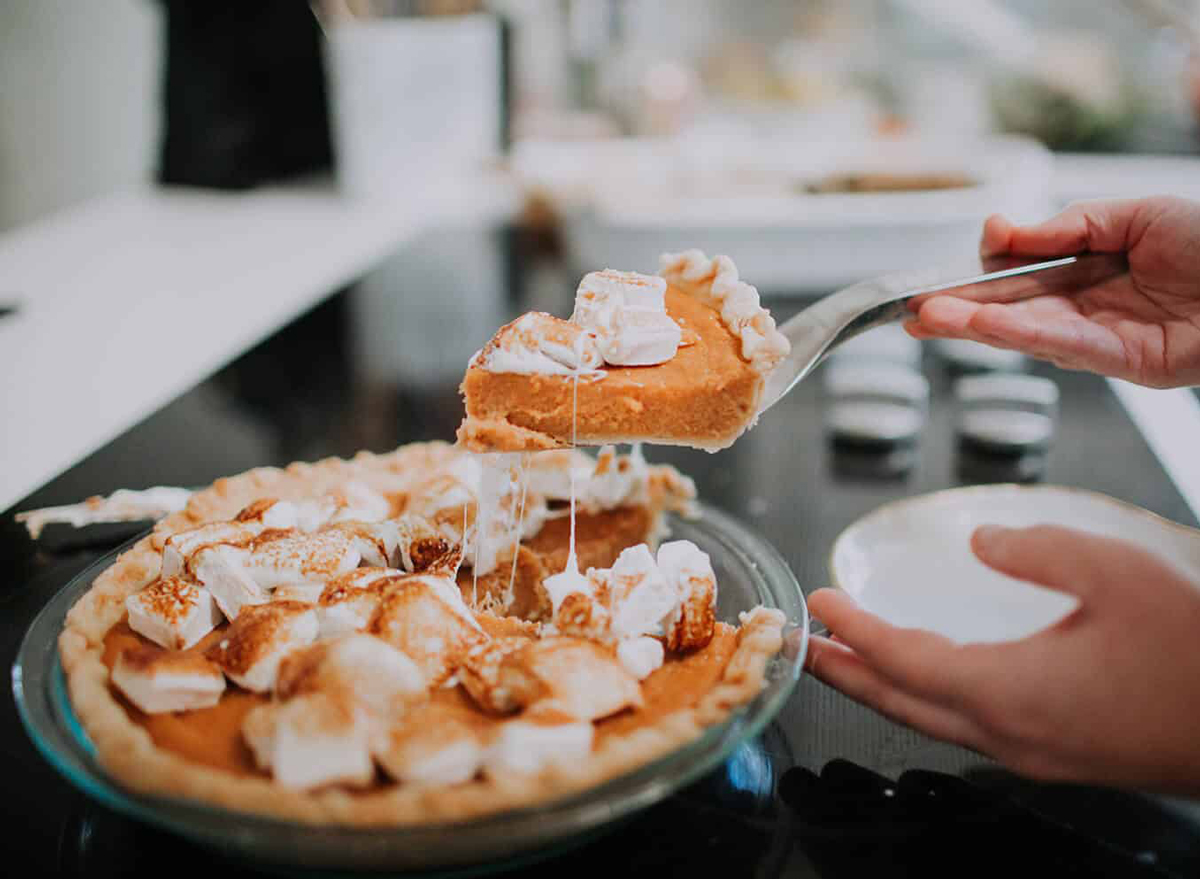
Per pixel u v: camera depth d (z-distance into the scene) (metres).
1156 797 0.37
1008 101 1.15
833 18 1.14
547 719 0.34
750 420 0.43
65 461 0.58
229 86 1.09
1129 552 0.35
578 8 1.13
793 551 0.50
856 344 0.72
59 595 0.42
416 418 0.63
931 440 0.61
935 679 0.36
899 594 0.45
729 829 0.36
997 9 1.12
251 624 0.38
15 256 0.91
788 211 0.86
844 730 0.40
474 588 0.45
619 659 0.38
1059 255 0.53
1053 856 0.35
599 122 1.17
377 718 0.34
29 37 0.98
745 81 1.17
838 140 1.10
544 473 0.49
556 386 0.42
